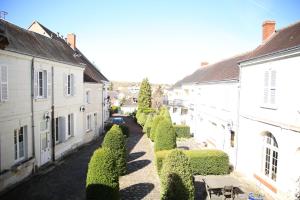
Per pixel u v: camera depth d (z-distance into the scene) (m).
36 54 15.12
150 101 48.09
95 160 9.94
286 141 11.48
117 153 15.12
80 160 18.45
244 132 15.65
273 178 12.81
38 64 15.55
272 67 12.65
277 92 12.22
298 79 10.79
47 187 13.30
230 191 12.55
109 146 15.06
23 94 14.05
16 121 13.41
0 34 8.57
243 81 15.79
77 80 21.97
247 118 15.18
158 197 12.38
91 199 9.79
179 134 29.12
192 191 9.52
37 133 15.60
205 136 24.89
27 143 14.59
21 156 14.35
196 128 28.77
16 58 13.34
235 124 17.00
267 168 13.52
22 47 14.27
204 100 25.45
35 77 15.22
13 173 13.05
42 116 16.19
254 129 14.41
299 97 10.70
